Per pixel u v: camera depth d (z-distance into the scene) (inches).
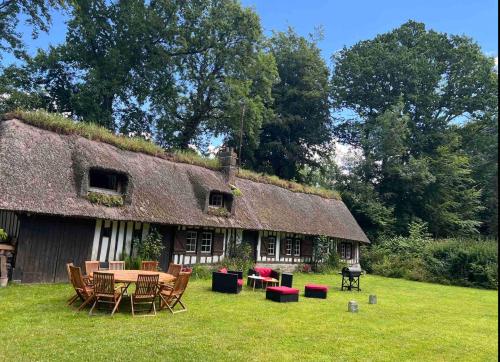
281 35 1386.6
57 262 425.7
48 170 426.3
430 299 537.6
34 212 382.3
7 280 387.5
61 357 208.5
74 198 430.0
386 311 410.3
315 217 820.0
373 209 1135.6
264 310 364.5
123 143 562.6
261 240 702.5
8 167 391.2
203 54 1066.7
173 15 1010.1
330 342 273.4
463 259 801.6
